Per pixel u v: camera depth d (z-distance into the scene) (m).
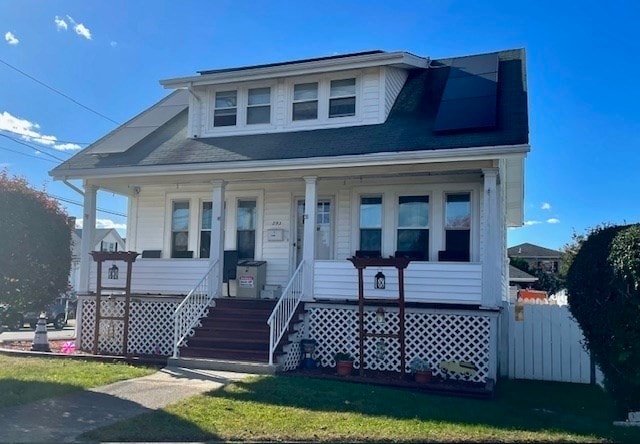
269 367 10.40
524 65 14.34
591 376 11.98
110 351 13.59
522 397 10.01
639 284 7.42
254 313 12.20
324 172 12.33
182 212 15.79
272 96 14.80
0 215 9.42
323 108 14.24
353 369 11.36
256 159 12.47
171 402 7.75
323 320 12.10
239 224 15.20
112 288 13.30
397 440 6.35
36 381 8.76
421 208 13.41
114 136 15.94
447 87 13.48
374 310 11.76
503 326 12.59
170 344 13.36
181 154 13.84
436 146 11.05
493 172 11.05
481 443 6.35
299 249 14.54
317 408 7.68
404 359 10.65
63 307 27.91
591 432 6.95
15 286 9.59
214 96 15.37
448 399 8.95
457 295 11.16
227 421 6.88
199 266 13.27
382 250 13.58
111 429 6.38
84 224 14.19
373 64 13.64
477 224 12.80
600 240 8.38
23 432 6.22
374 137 12.52
